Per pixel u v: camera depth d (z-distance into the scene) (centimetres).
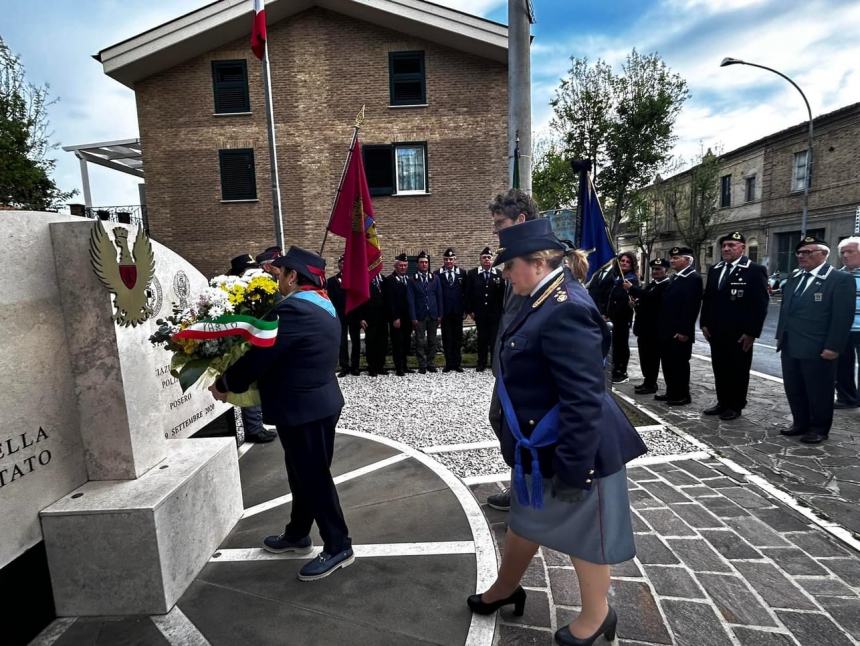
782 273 2367
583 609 203
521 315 196
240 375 243
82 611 246
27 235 235
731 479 392
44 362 242
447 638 224
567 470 175
